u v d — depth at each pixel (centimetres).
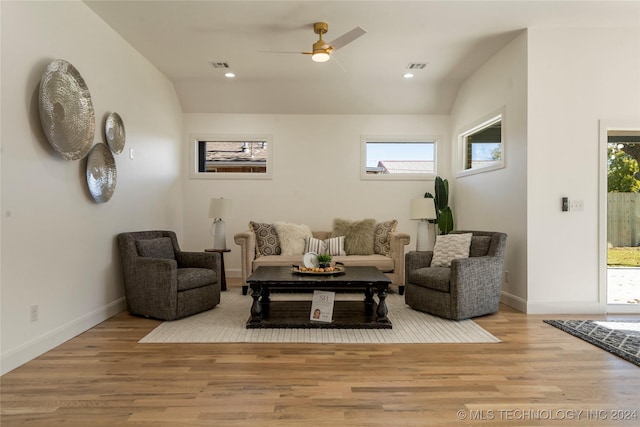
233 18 377
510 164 434
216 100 607
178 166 607
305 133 634
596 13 369
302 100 609
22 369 259
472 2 347
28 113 274
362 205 637
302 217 634
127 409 207
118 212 410
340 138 635
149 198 495
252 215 632
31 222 278
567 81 400
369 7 355
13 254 260
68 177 322
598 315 396
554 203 400
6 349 254
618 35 399
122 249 391
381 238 548
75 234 331
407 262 430
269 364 269
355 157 636
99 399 218
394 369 261
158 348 300
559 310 401
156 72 518
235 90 589
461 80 566
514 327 355
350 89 588
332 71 527
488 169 489
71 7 326
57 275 306
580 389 232
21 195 268
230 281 599
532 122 400
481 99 511
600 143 399
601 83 400
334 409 208
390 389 232
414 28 398
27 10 273
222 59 485
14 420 196
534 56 399
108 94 389
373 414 204
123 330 346
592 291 402
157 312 374
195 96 599
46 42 293
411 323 368
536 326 358
